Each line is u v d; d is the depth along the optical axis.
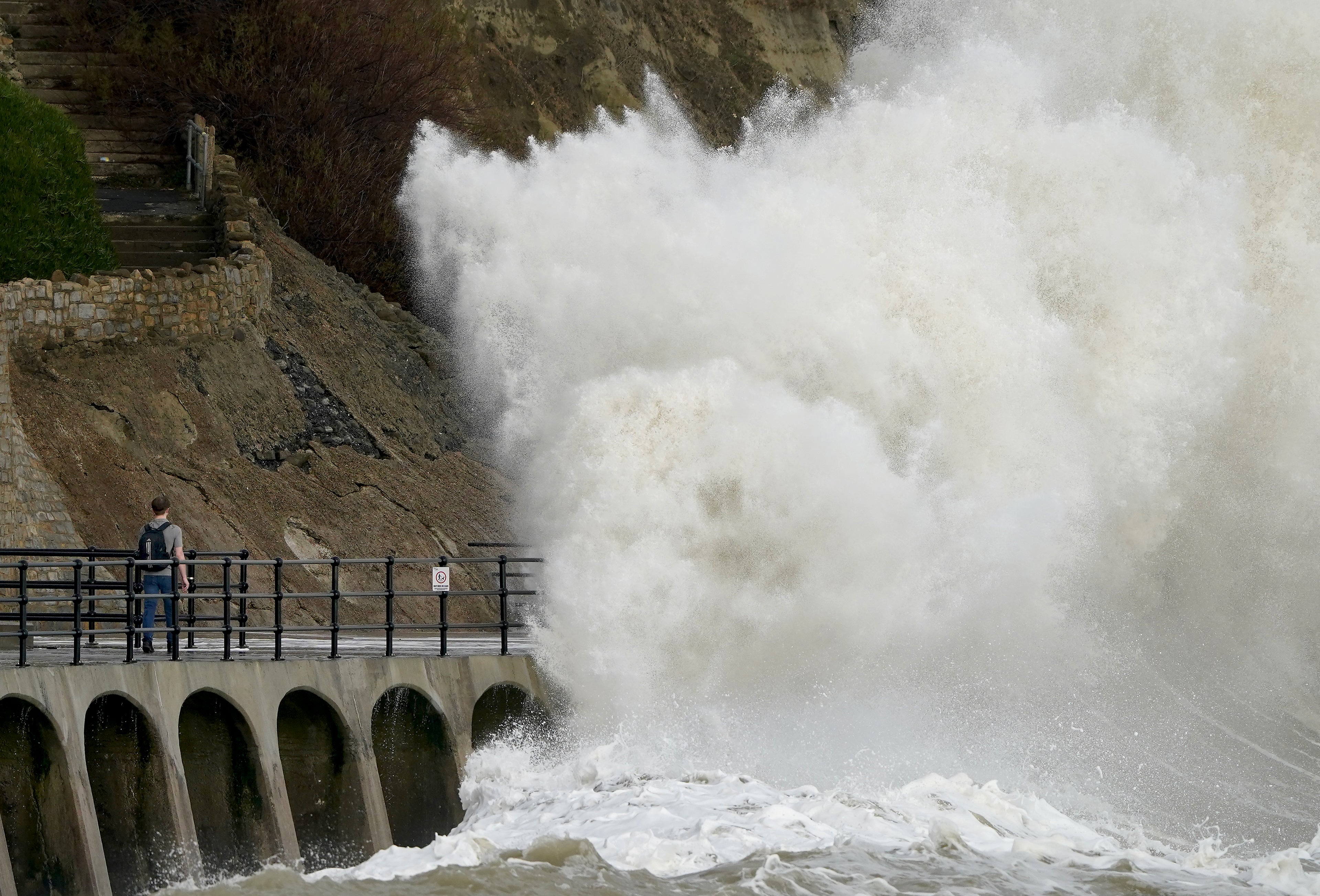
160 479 82.44
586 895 37.78
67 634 49.88
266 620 79.88
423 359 111.19
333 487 92.44
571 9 161.00
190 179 114.94
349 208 121.81
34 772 47.06
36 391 80.12
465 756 56.12
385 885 39.00
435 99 130.88
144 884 48.88
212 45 124.12
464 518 98.62
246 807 51.53
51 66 121.81
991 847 42.06
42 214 88.25
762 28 177.50
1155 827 48.94
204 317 92.44
